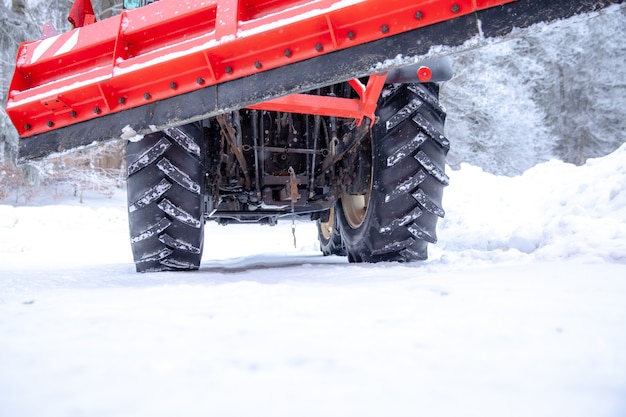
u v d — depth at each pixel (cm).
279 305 152
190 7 237
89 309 151
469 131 2073
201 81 233
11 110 252
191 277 264
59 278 280
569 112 2538
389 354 98
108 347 104
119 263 466
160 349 103
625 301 147
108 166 2062
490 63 1978
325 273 260
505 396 76
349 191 362
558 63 2352
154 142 288
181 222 293
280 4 230
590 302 146
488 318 129
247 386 81
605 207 391
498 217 521
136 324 127
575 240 282
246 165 346
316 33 220
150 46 246
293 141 372
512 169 2133
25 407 72
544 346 103
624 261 240
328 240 510
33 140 258
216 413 70
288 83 225
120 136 245
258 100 228
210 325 125
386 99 307
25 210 973
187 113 236
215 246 764
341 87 359
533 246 322
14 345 106
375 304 151
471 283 191
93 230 968
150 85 240
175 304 158
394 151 304
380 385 81
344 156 364
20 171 1669
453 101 1992
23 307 157
